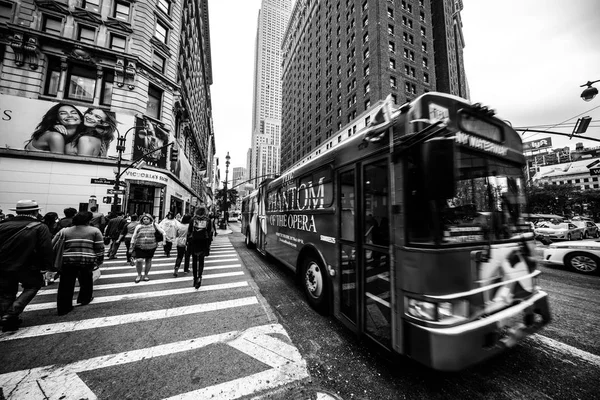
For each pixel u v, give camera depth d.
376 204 2.73
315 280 4.16
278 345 3.01
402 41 29.73
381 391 2.20
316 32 44.28
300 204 4.90
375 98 27.67
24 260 3.31
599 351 2.85
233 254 10.19
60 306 3.92
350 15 33.25
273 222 7.00
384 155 2.59
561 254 7.27
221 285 5.64
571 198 41.34
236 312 4.07
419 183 2.17
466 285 2.12
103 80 16.28
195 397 2.12
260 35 114.06
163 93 19.11
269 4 117.00
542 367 2.56
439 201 2.11
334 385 2.29
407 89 29.56
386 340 2.47
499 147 2.70
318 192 4.12
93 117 15.34
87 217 4.26
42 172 14.12
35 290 3.56
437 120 2.03
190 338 3.19
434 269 2.02
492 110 2.52
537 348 2.93
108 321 3.70
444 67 42.41
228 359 2.72
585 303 4.49
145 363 2.63
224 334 3.30
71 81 15.51
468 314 2.06
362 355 2.79
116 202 12.61
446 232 2.11
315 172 4.27
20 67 14.23
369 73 28.81
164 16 19.41
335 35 36.91
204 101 47.59
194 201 33.16
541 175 87.12
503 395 2.15
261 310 4.16
